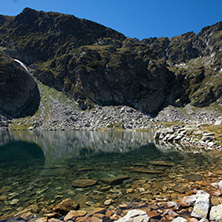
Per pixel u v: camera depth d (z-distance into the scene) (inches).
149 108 6333.7
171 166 698.2
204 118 5172.2
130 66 6510.8
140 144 1480.1
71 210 348.5
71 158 908.6
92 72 5797.2
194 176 552.7
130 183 505.4
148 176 570.3
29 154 1032.2
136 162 792.9
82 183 514.0
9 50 6683.1
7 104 4539.9
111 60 6456.7
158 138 1969.7
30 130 3545.8
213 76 7165.4
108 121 4069.9
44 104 5032.0
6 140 1769.2
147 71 6722.4
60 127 3779.5
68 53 6791.3
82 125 4025.6
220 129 1531.7
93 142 1637.6
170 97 6899.6
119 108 5017.2
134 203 374.6
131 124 3858.3
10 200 404.8
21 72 5241.1
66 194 435.2
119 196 414.9
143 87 6496.1
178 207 343.3
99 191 450.6
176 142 1589.6
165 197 399.5
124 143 1561.3
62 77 5969.5
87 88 5625.0
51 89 5753.0
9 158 919.7
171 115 5841.5
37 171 657.6
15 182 532.4
